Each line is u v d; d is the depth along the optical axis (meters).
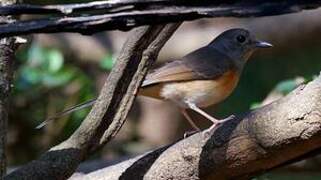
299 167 12.30
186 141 6.98
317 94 6.16
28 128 15.53
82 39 17.20
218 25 17.17
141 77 7.10
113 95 7.09
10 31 5.09
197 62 12.07
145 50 7.05
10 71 7.77
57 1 15.11
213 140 6.72
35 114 15.57
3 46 7.70
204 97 12.08
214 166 6.77
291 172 12.41
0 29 5.09
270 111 6.43
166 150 7.12
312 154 6.62
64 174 7.00
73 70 16.12
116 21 5.08
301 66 17.06
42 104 15.59
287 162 6.70
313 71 16.97
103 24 5.09
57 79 15.31
